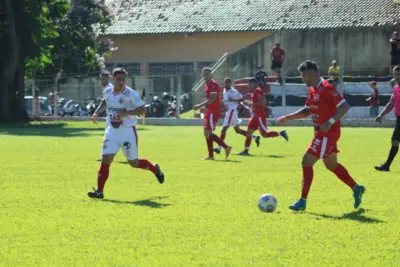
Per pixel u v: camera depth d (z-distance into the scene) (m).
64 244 11.05
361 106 55.41
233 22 80.56
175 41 82.88
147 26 83.19
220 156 27.00
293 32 73.62
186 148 30.81
